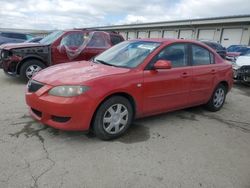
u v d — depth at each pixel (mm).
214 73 5414
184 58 4863
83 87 3518
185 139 4152
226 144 4082
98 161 3287
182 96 4820
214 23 25766
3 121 4395
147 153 3584
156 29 34938
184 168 3266
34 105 3727
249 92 8445
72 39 8078
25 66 7480
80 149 3568
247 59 9820
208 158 3574
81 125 3582
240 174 3227
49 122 3631
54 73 3955
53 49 7750
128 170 3133
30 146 3557
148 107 4293
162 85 4375
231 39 24703
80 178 2914
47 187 2729
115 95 3848
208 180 3045
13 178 2834
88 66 4305
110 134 3883
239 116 5605
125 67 4219
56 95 3533
